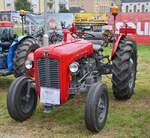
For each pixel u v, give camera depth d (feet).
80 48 19.26
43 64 18.03
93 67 21.07
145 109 21.35
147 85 27.55
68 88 18.26
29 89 19.33
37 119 19.80
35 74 18.37
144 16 57.82
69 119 19.71
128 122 19.13
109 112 20.80
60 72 17.79
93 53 21.06
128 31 23.63
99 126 17.84
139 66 36.58
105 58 24.71
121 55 22.45
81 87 18.84
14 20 91.20
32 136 17.49
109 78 29.55
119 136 17.31
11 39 29.19
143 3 257.96
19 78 19.19
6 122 19.44
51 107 18.71
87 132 17.90
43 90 18.30
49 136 17.43
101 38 23.88
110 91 25.36
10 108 18.75
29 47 26.20
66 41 20.42
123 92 22.66
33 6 251.60
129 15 59.06
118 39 23.00
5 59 26.66
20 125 18.95
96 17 71.31
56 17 85.61
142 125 18.69
